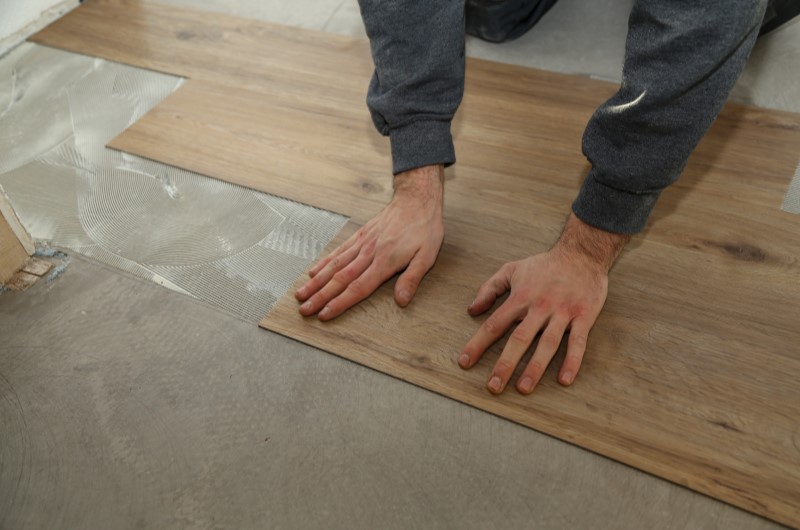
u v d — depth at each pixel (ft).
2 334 3.68
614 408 3.30
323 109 5.24
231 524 2.93
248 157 4.81
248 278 3.98
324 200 4.46
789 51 5.70
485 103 5.29
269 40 6.08
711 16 2.55
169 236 4.24
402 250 3.76
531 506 2.98
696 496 3.00
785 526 2.90
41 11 6.31
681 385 3.38
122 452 3.18
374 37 3.75
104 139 5.02
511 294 3.57
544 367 3.34
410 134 3.83
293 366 3.53
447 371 3.47
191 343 3.64
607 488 3.04
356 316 3.73
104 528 2.92
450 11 3.62
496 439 3.22
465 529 2.91
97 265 4.06
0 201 3.70
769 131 4.90
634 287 3.86
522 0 5.83
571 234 3.59
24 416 3.32
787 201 4.37
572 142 4.89
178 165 4.75
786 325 3.64
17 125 5.18
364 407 3.35
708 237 4.15
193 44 6.06
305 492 3.03
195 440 3.22
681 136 2.91
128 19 6.45
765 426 3.21
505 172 4.65
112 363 3.54
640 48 2.83
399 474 3.09
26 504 3.00
